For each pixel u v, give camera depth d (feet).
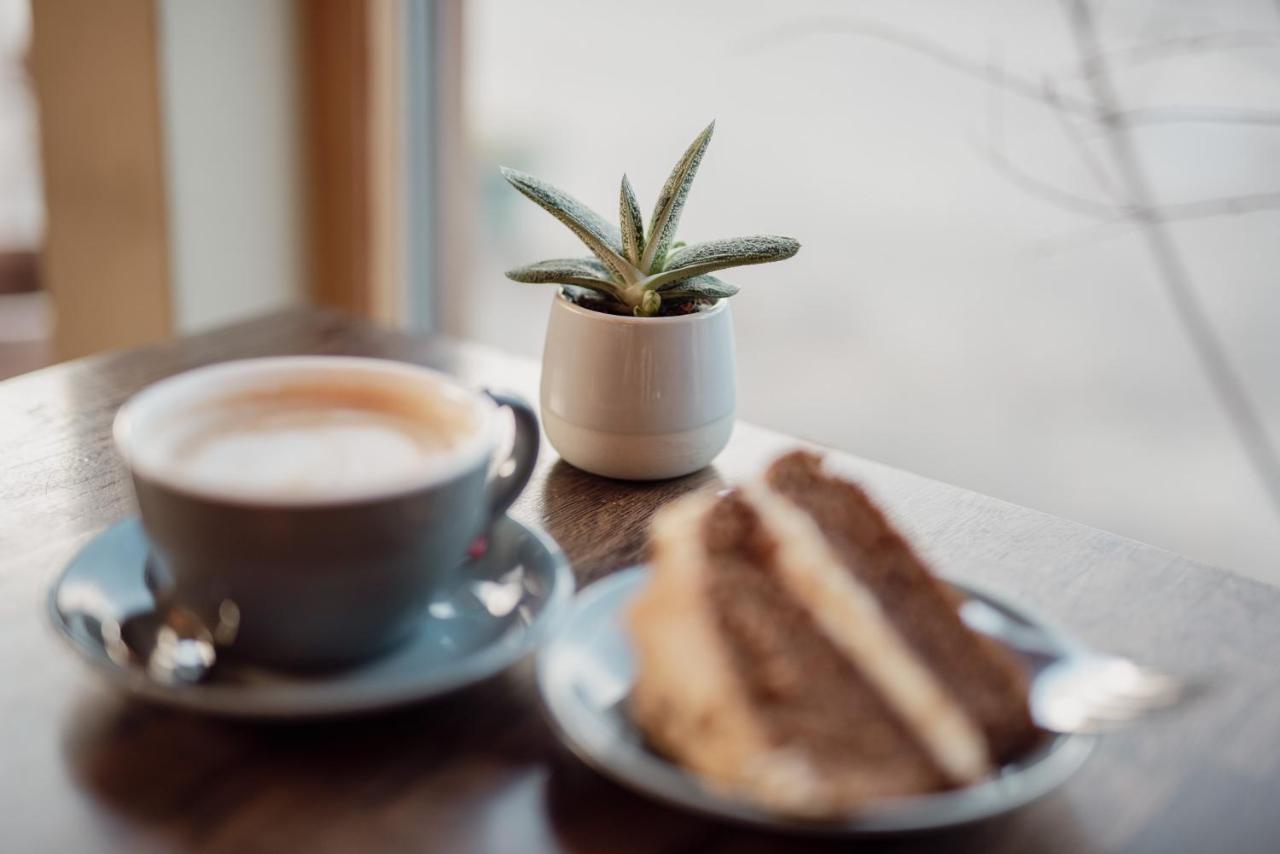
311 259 4.50
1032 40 3.83
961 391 4.33
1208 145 3.67
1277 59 3.49
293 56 4.18
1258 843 1.48
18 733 1.53
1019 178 3.98
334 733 1.55
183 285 4.08
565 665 1.55
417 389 1.72
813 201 4.28
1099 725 1.51
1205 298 3.82
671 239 2.05
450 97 4.33
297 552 1.50
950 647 1.57
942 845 1.46
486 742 1.55
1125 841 1.48
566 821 1.47
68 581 1.64
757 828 1.47
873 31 4.01
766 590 1.57
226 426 1.65
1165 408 4.00
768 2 4.10
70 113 4.07
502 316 4.80
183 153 3.94
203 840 1.42
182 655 1.61
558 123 4.49
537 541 1.77
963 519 2.04
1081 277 4.00
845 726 1.46
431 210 4.50
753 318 4.50
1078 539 2.00
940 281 4.23
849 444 4.55
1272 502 3.90
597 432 2.03
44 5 3.98
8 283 5.69
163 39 3.76
